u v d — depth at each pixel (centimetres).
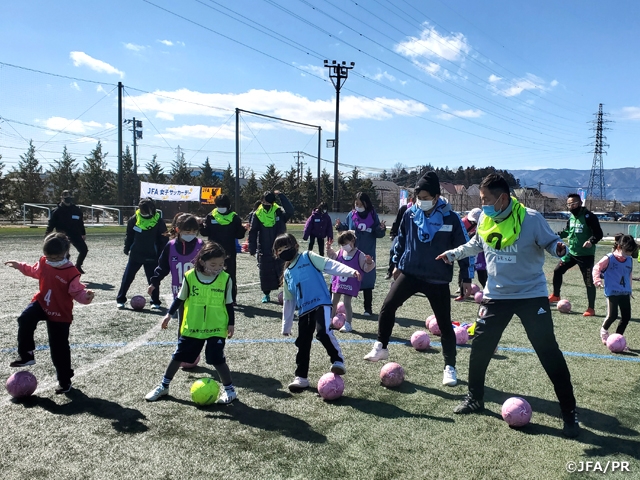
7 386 424
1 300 839
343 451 345
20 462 321
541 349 385
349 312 699
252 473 313
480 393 420
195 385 423
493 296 404
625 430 391
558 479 315
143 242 789
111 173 5231
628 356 606
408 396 455
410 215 496
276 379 495
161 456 333
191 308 432
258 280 1171
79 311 782
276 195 915
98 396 439
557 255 370
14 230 2600
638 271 1688
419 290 495
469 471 322
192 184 5947
